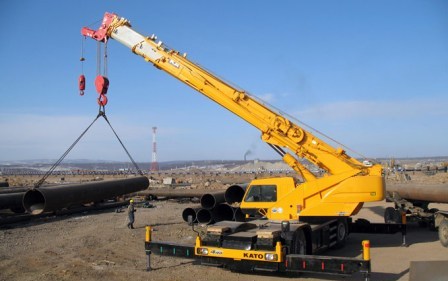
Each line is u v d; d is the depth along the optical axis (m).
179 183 51.66
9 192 24.31
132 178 27.75
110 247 13.70
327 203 11.55
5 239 15.19
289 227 9.59
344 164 12.05
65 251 13.02
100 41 14.52
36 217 20.98
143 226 18.50
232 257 9.41
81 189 21.84
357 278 9.82
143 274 10.22
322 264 8.55
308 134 12.23
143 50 13.67
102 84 14.73
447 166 56.09
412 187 17.72
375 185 11.48
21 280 9.68
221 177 70.12
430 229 16.97
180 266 11.14
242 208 12.45
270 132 12.35
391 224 13.99
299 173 12.27
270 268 9.03
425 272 6.39
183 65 13.12
